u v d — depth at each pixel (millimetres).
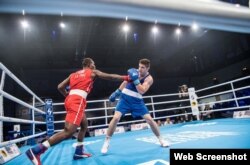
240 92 11023
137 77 2213
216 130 3875
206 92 14289
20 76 12797
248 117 5477
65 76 14336
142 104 2781
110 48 13328
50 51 12773
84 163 2215
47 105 5406
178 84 15680
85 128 2570
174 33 11820
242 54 11453
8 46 10219
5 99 11875
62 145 4402
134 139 4004
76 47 12688
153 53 14812
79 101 2113
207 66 14484
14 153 3178
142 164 1877
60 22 9648
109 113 13516
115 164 2002
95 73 2270
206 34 11797
